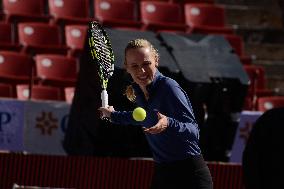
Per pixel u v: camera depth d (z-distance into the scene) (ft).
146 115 46.85
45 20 128.47
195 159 47.50
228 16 146.10
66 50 119.75
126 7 135.23
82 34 124.36
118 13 134.41
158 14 135.85
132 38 74.69
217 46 79.05
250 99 102.89
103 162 73.46
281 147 38.68
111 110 49.52
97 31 55.31
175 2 143.64
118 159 73.61
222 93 75.51
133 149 73.97
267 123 39.06
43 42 123.13
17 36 125.08
